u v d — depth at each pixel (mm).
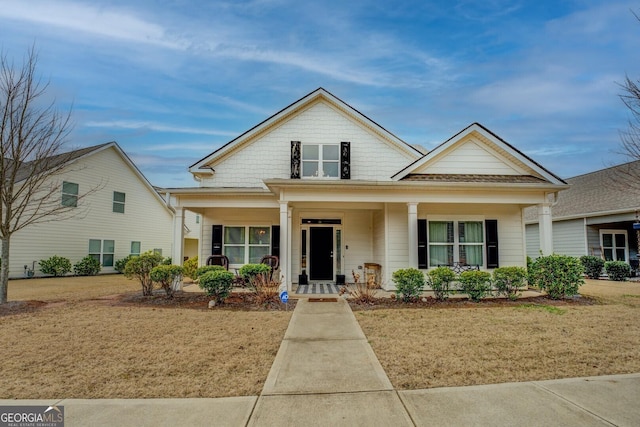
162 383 3896
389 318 7133
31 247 16562
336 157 13203
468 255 11352
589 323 6609
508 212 11586
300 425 2969
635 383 3807
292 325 6590
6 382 3941
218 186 13133
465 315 7387
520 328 6250
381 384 3818
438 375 4070
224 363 4539
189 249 29000
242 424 2990
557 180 10352
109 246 20312
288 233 10852
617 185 16062
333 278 13172
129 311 7945
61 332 6102
